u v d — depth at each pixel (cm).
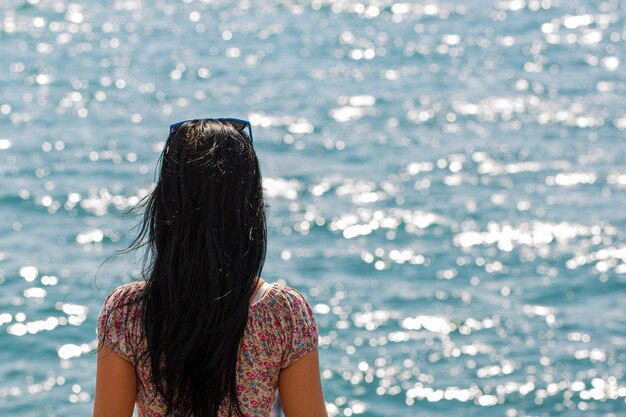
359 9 5838
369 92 4091
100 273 2147
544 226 2573
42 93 3984
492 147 3309
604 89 4084
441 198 2809
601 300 2122
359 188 2884
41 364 1727
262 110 3831
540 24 5431
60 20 5356
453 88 4150
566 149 3269
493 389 1714
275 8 5872
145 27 5328
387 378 1739
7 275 2138
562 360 1822
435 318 2014
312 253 2391
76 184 2808
